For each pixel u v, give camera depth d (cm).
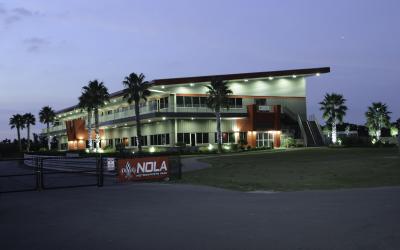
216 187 1684
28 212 1149
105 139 7300
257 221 917
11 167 4194
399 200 1173
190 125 5519
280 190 1531
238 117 5722
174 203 1238
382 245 685
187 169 2692
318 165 2533
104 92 6159
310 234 777
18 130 11725
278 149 5459
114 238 797
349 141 5781
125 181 1939
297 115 6231
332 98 6500
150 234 820
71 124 7681
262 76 5906
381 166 2294
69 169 2983
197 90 5566
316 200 1216
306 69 6128
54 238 814
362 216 939
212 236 786
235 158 3656
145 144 6041
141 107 5769
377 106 7919
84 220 999
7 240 805
